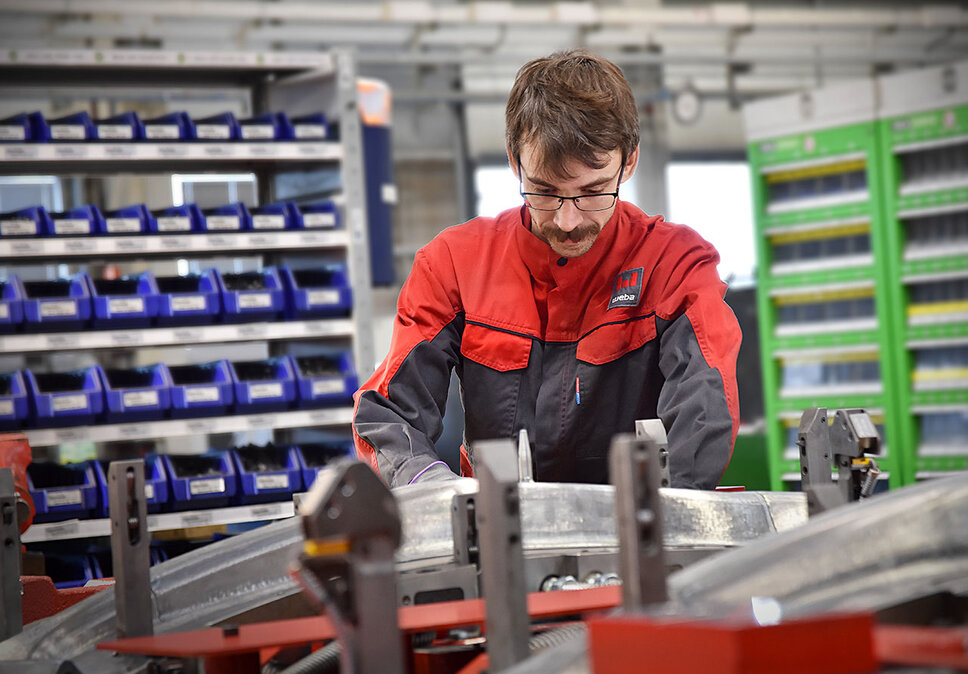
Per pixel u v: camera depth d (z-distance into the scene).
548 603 1.39
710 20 10.65
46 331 4.32
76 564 4.09
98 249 4.42
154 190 5.24
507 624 1.16
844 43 11.61
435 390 2.46
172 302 4.43
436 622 1.29
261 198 5.20
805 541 1.20
